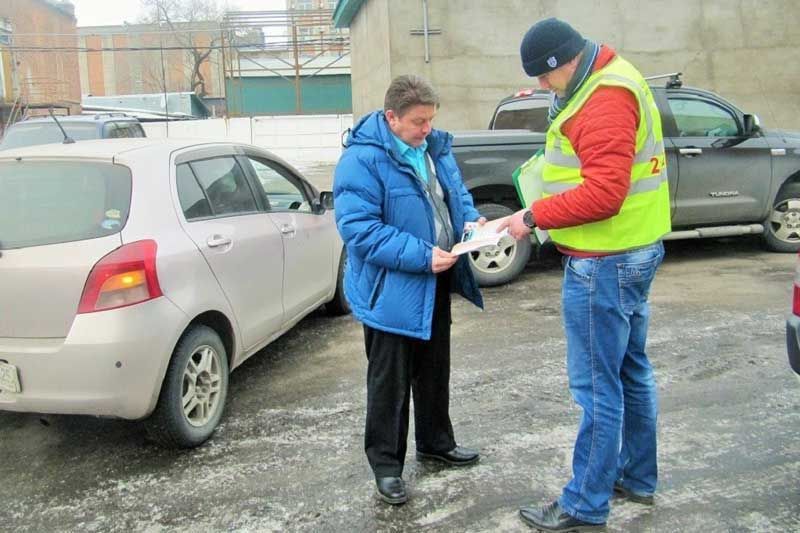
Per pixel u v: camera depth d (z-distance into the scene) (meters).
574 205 2.51
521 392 4.32
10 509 3.23
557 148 2.70
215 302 3.82
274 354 5.19
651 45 14.97
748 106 15.18
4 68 35.41
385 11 14.88
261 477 3.43
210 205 4.09
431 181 3.10
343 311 6.08
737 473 3.31
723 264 7.62
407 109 2.87
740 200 7.50
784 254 8.02
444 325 3.28
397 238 2.88
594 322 2.72
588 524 2.87
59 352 3.22
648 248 2.69
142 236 3.43
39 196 3.54
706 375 4.49
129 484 3.41
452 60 14.80
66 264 3.26
